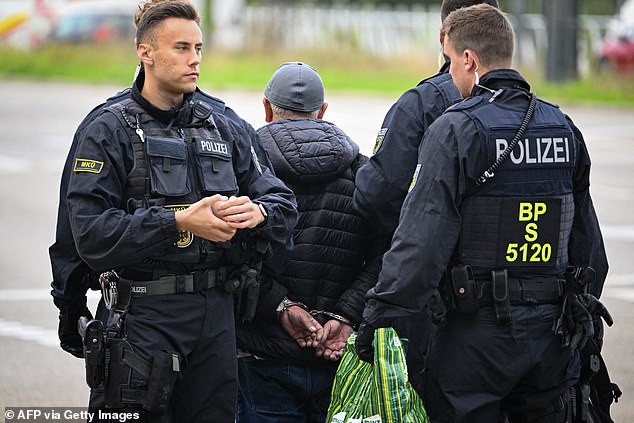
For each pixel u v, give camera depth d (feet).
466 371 48.42
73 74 372.99
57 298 51.55
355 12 418.72
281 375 56.80
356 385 50.80
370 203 55.16
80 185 47.37
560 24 325.42
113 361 47.50
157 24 48.55
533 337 48.44
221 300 49.67
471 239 48.26
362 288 56.85
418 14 411.75
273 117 58.80
